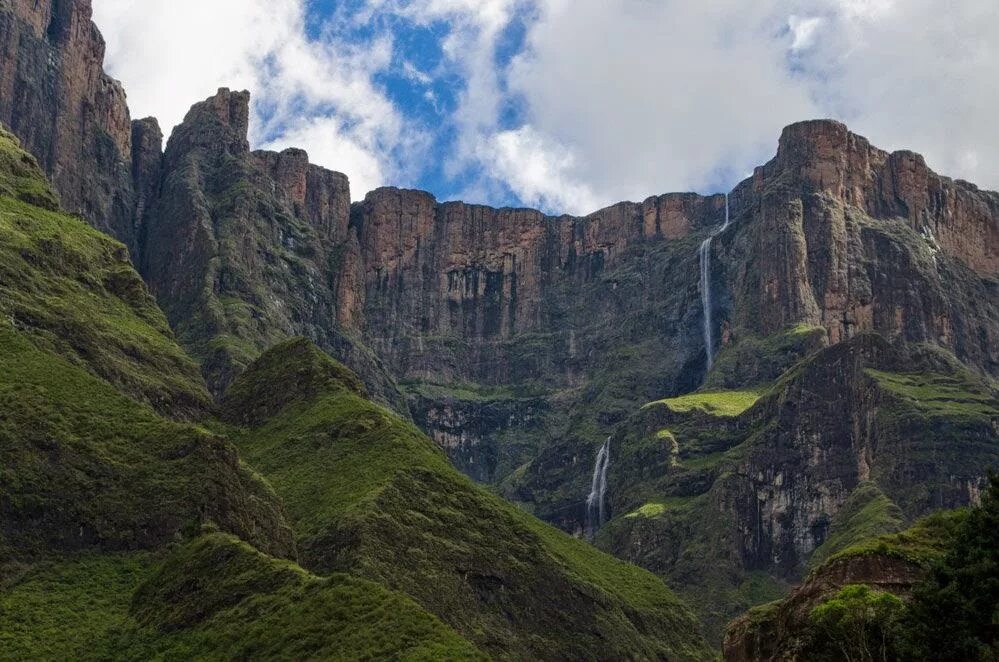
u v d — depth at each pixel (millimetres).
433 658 158250
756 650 144250
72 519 194000
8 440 199625
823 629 131500
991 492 134750
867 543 142875
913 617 127688
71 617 179125
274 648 166250
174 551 190875
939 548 141750
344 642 164250
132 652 172625
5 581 183500
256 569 179375
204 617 175500
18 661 169125
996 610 124062
